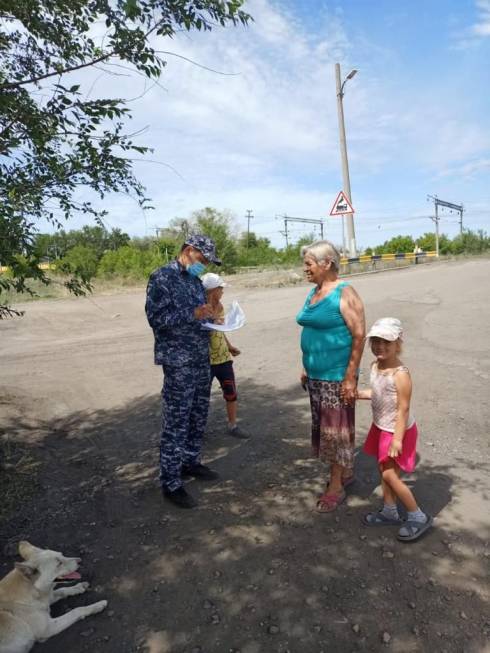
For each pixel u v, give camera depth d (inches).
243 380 275.1
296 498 149.5
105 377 297.3
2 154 127.7
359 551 122.1
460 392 233.8
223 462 176.6
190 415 160.6
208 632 98.9
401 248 2279.8
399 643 94.0
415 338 341.4
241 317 154.9
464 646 92.6
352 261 927.7
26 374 308.3
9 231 122.4
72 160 133.3
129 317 514.3
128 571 118.8
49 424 224.8
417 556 119.0
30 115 125.5
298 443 189.0
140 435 206.7
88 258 140.7
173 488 147.5
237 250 1491.1
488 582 109.1
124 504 150.9
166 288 139.7
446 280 630.5
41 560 103.3
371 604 104.0
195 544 128.3
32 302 577.3
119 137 133.3
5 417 226.8
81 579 116.6
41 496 156.9
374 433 130.6
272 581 112.7
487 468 162.9
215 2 114.2
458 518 134.2
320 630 97.9
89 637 99.2
